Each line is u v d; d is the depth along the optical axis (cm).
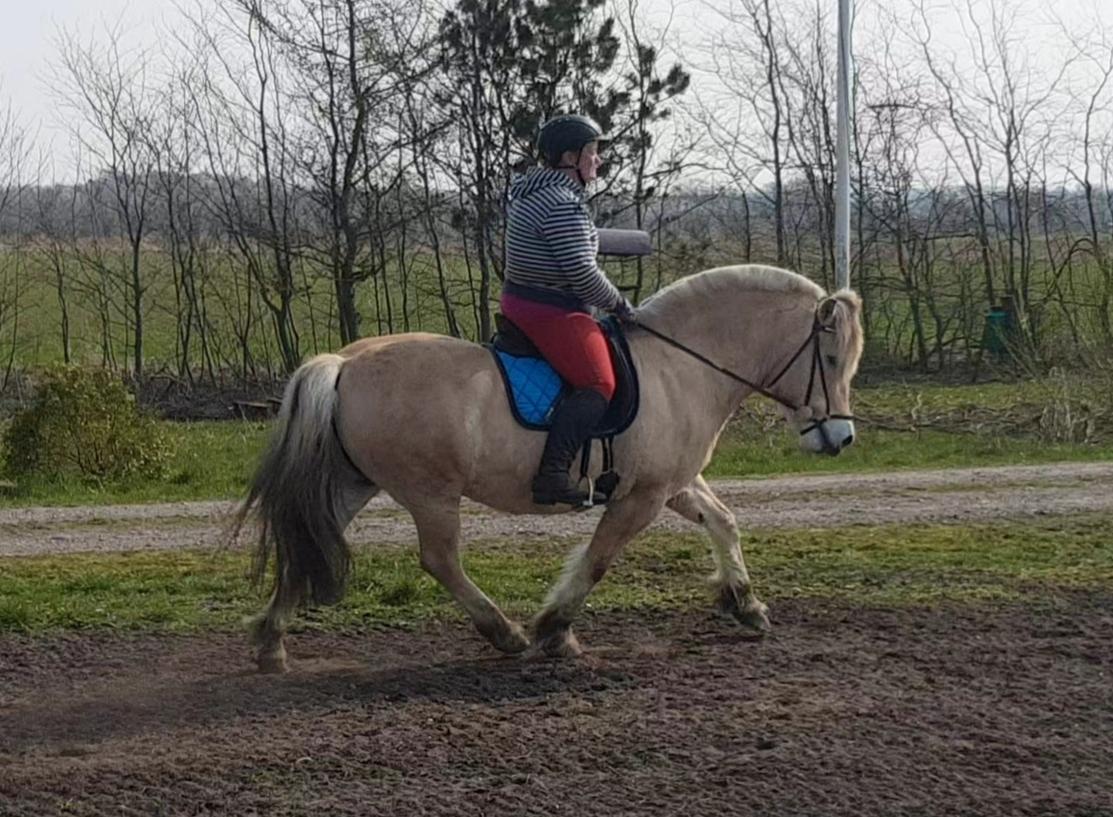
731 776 541
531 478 666
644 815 503
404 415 645
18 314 2688
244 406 2278
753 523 1169
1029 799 518
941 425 1897
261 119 2506
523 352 670
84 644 766
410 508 668
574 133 663
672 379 701
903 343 2767
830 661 710
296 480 644
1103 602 835
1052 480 1409
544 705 641
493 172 2447
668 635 774
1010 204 2683
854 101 2700
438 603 846
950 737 588
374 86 2427
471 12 2367
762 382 732
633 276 2658
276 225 2566
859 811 507
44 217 2695
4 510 1307
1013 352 2267
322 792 529
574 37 2380
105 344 2577
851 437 735
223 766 555
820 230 2705
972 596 852
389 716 624
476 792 527
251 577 680
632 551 1003
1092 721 610
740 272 726
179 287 2725
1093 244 2291
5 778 542
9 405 2164
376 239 2512
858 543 1045
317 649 753
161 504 1344
